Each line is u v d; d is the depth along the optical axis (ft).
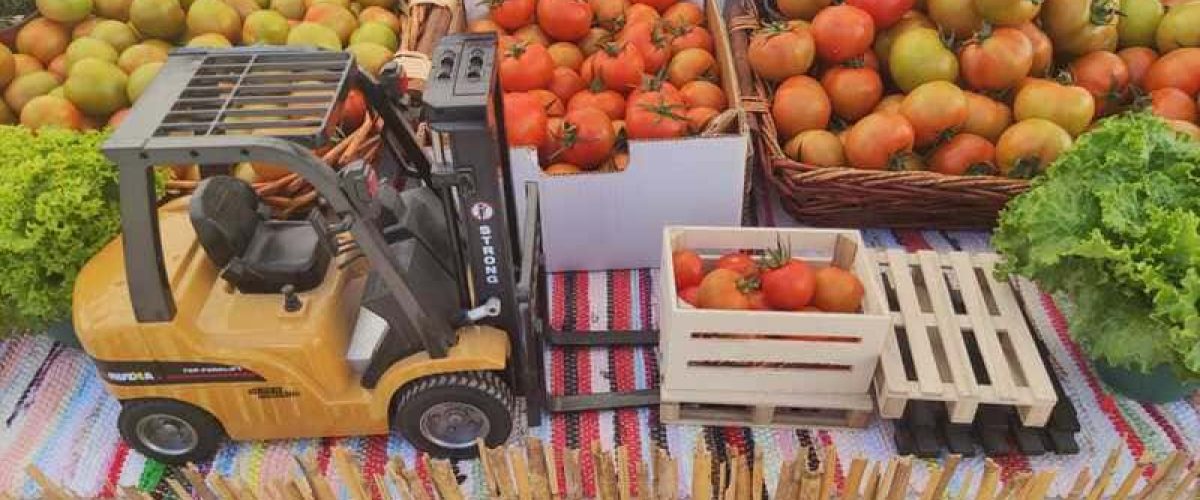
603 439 6.83
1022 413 6.38
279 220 7.18
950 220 8.34
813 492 5.13
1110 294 6.22
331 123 5.39
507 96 7.89
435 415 6.48
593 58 8.64
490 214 5.80
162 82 5.64
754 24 9.46
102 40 8.73
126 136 5.14
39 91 8.48
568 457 5.25
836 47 8.26
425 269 6.12
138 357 6.01
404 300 5.79
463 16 9.93
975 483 6.41
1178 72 8.17
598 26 9.51
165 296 5.77
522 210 7.79
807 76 8.57
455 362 6.16
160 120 5.29
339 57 5.91
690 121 7.86
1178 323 5.78
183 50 5.95
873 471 5.27
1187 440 6.62
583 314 7.93
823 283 6.51
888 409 6.44
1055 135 7.55
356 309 6.73
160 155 5.07
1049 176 6.78
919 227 8.53
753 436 6.81
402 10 9.89
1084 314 6.26
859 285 6.54
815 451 6.68
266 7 9.75
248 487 5.23
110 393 6.93
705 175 7.61
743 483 5.40
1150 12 8.57
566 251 8.20
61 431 7.06
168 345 5.96
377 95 6.38
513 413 6.57
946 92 7.73
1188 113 8.07
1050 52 8.31
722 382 6.64
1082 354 7.29
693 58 8.67
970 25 8.16
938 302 6.96
